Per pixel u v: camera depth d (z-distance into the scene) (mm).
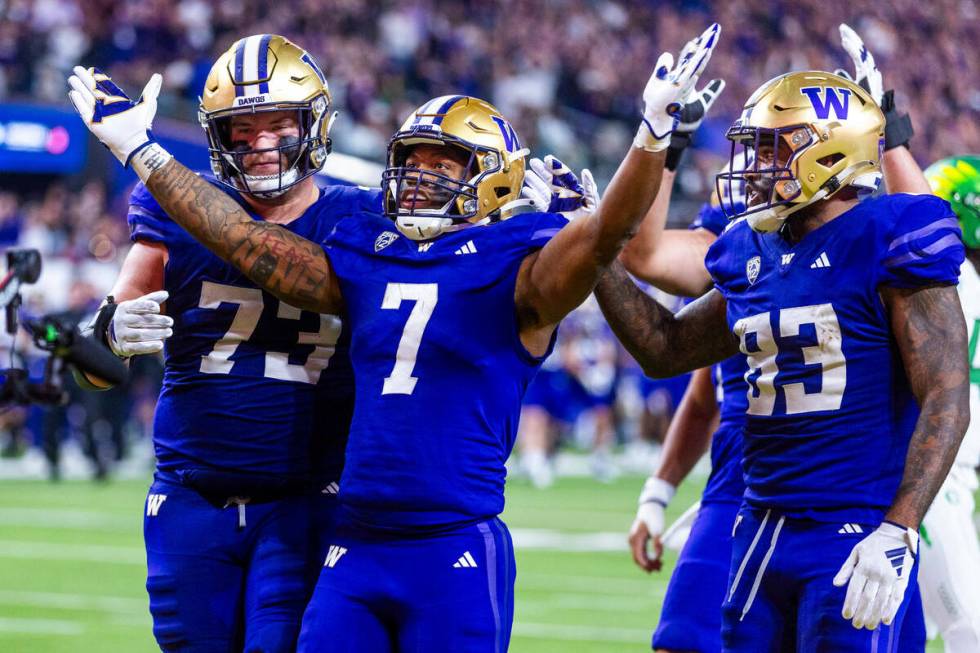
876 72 14242
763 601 12312
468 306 12148
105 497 43312
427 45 72812
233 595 13328
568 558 32250
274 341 13453
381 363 12273
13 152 58969
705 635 14812
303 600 13016
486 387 12148
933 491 11344
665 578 29719
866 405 11930
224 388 13375
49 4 64625
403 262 12461
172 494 13500
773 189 12258
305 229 13609
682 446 16969
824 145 12148
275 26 68500
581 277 11750
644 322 13375
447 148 12531
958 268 11820
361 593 11992
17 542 33219
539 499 45125
